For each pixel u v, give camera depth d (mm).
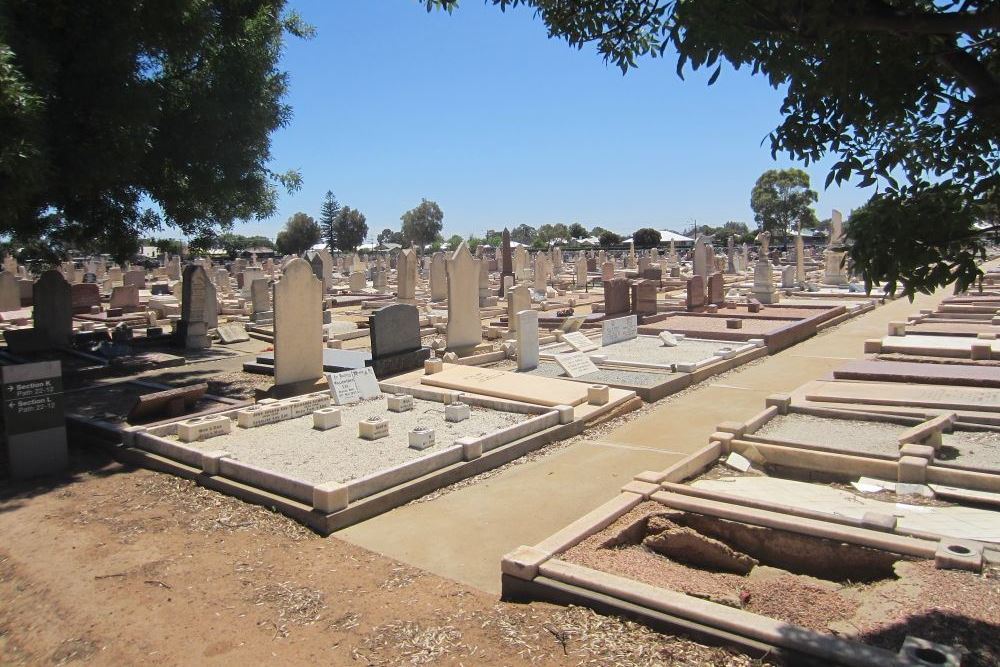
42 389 8109
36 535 6387
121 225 15781
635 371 13148
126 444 8719
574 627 4277
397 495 6906
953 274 3465
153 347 18219
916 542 4930
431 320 20453
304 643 4441
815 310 20953
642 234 78062
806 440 7988
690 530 5551
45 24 10133
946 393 9484
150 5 10555
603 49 5379
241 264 47156
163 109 12477
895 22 3229
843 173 3859
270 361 14836
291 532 6293
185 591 5230
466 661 4086
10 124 8344
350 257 51719
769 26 3684
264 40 14383
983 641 3803
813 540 5277
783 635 3756
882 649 3562
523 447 8609
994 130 3834
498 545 5926
